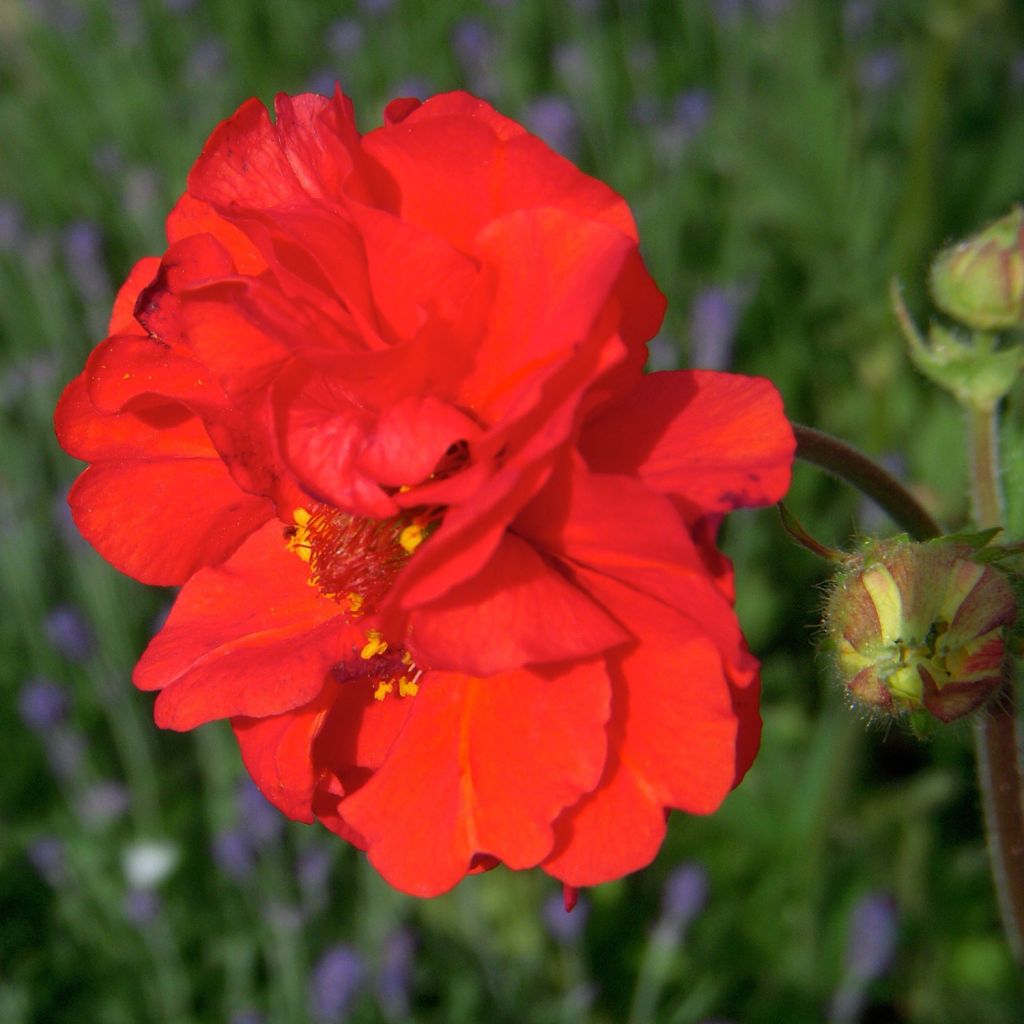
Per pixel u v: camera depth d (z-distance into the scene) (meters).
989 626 0.10
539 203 0.08
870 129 0.20
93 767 0.17
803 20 0.21
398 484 0.08
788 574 0.17
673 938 0.14
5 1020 0.15
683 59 0.24
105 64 0.26
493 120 0.08
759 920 0.16
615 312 0.08
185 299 0.08
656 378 0.08
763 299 0.20
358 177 0.08
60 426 0.09
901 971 0.16
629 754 0.08
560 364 0.08
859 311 0.19
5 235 0.21
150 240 0.21
